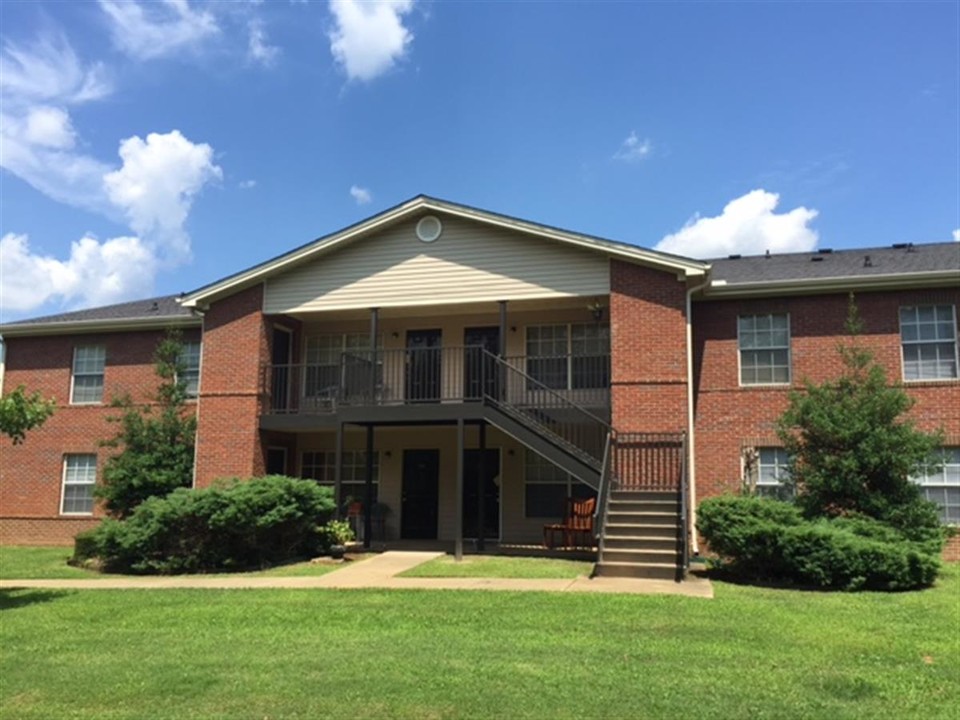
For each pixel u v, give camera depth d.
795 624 8.37
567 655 6.96
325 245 17.23
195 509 13.80
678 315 15.30
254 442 17.34
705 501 12.53
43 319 21.25
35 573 13.88
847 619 8.69
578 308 17.88
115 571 14.05
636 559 12.27
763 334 16.33
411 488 19.05
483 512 16.30
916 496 12.95
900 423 13.66
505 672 6.38
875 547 10.84
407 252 17.08
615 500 13.81
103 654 7.36
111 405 19.33
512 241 16.47
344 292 17.33
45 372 20.70
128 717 5.45
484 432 16.83
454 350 18.61
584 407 15.93
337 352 19.52
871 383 13.45
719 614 8.88
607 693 5.79
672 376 15.12
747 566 11.74
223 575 13.23
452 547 16.70
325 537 15.07
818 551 11.02
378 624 8.54
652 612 9.01
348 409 16.44
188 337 19.84
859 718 5.27
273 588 11.37
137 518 14.29
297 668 6.63
